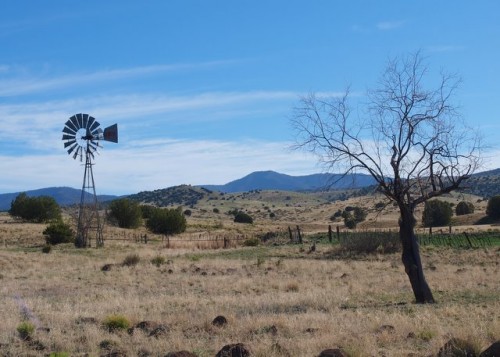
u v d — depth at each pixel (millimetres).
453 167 19906
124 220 78375
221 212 171750
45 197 84062
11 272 32750
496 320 13773
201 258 42000
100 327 14188
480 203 101062
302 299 19938
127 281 27672
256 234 73812
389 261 37938
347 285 25688
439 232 56406
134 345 12219
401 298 21156
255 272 32125
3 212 117688
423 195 20203
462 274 28922
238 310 17906
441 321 14555
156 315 16453
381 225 76188
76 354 11469
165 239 65562
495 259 36031
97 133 58438
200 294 22812
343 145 20891
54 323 14836
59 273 32094
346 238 45625
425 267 33719
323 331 13016
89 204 66875
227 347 10594
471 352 10023
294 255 43688
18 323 14523
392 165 20219
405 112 20156
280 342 11625
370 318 15062
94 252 48938
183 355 10320
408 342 11922
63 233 59250
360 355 10195
